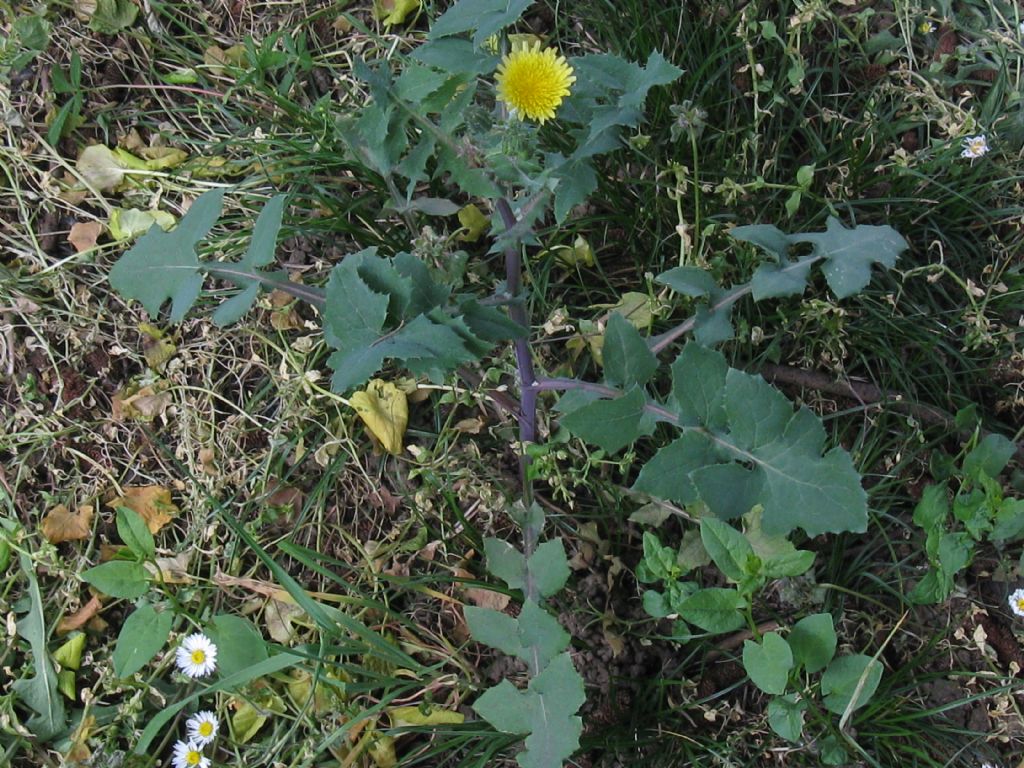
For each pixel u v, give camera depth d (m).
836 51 0.55
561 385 0.45
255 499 0.50
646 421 0.40
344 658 0.47
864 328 0.51
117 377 0.52
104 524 0.50
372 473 0.51
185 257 0.42
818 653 0.40
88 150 0.54
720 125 0.55
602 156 0.53
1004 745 0.46
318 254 0.53
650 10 0.54
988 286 0.52
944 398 0.51
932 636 0.47
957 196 0.51
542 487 0.50
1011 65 0.56
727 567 0.40
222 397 0.51
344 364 0.36
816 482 0.38
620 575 0.49
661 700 0.47
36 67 0.55
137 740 0.46
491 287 0.52
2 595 0.48
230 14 0.57
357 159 0.47
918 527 0.49
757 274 0.43
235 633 0.46
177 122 0.56
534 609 0.40
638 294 0.51
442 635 0.48
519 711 0.39
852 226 0.52
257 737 0.47
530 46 0.55
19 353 0.52
